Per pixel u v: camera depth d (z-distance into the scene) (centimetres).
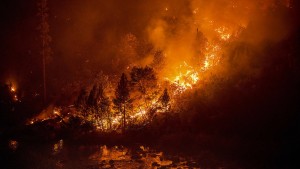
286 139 1467
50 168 1344
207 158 1397
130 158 1465
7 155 1573
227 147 1506
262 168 1239
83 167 1342
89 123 2023
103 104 2036
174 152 1527
